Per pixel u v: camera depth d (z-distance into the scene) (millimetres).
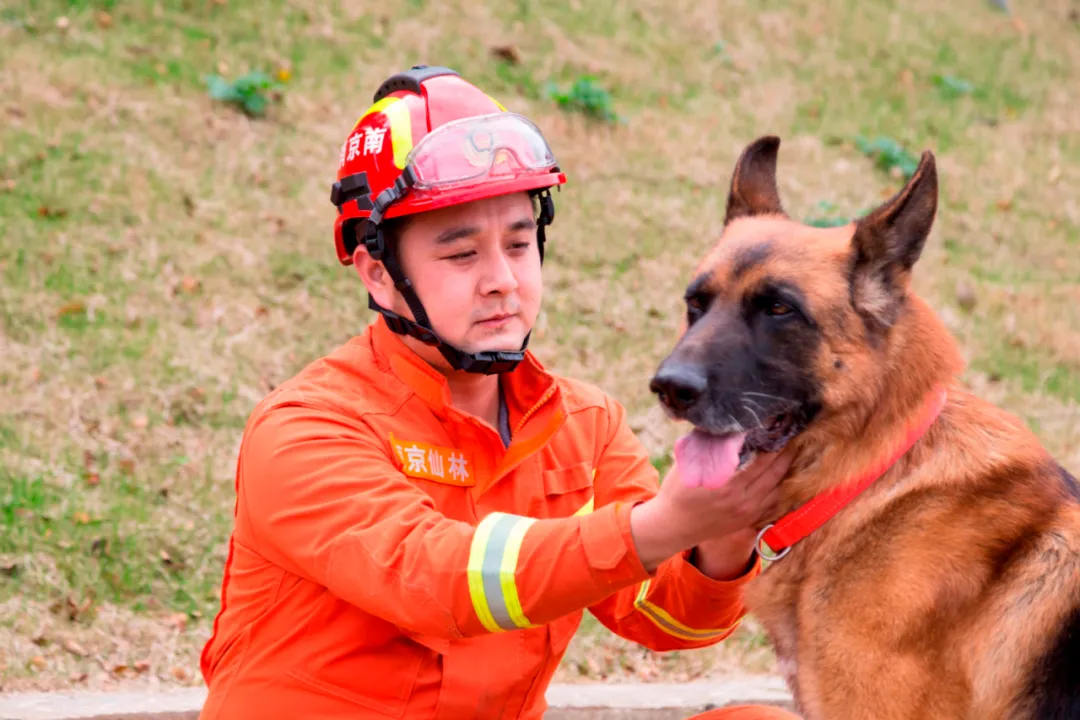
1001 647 2707
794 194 9406
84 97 7961
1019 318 8359
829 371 2830
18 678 4258
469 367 2738
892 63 12586
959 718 2725
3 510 4953
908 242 2854
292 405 2670
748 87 11172
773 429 2873
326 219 7586
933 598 2725
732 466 2719
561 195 8523
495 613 2361
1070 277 9273
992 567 2750
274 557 2621
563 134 9336
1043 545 2766
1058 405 7367
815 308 2820
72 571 4809
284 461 2564
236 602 2740
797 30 12609
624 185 8906
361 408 2699
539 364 2898
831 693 2836
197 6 9461
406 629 2559
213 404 5930
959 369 2930
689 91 10758
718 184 9250
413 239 2686
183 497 5371
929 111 11758
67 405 5652
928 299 8383
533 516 2869
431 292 2695
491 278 2697
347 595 2459
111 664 4465
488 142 2660
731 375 2795
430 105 2748
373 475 2541
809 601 2879
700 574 2951
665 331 7301
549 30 10859
